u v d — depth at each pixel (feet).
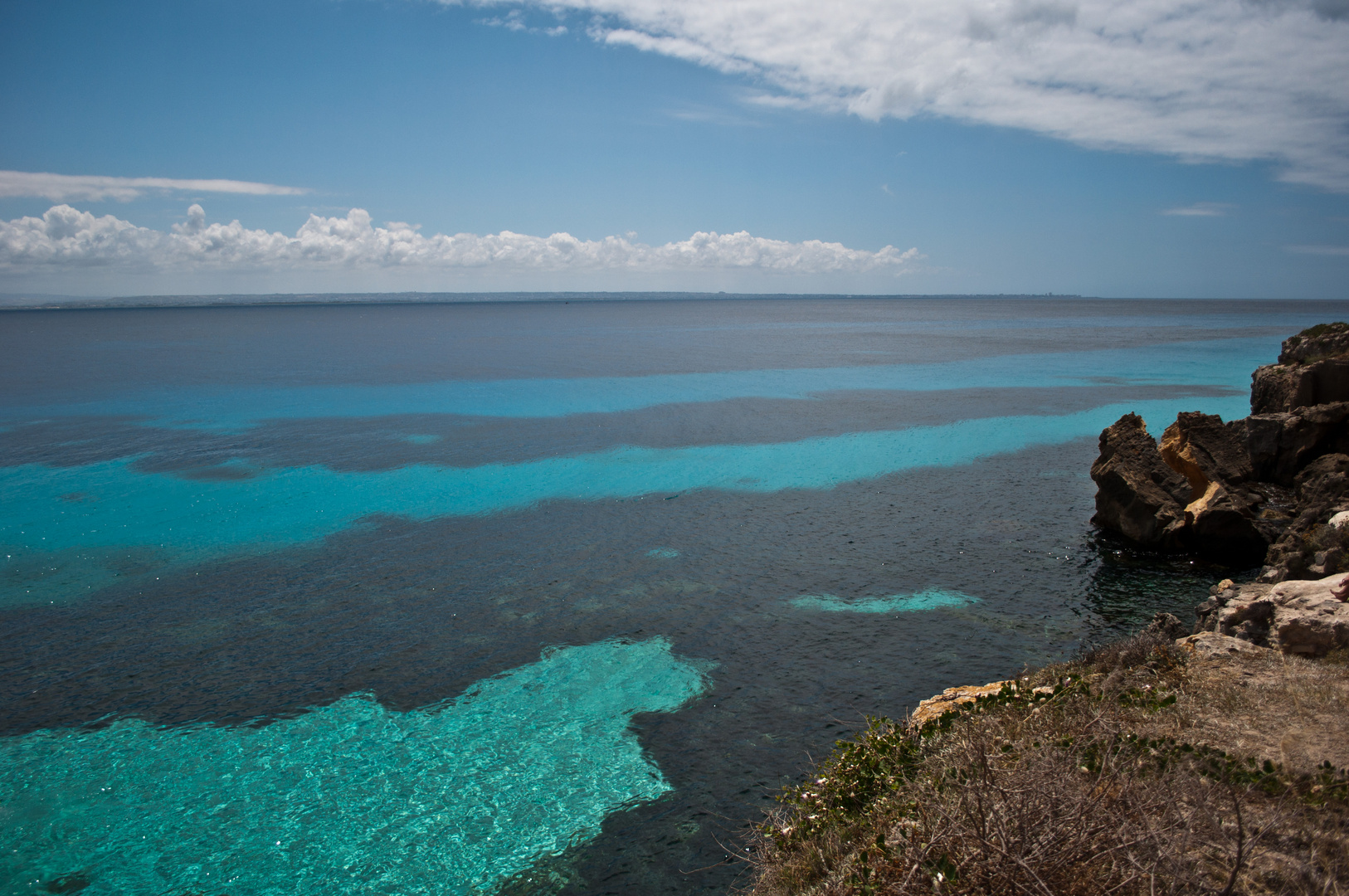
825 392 224.94
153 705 57.72
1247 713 27.27
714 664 63.10
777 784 47.62
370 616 73.05
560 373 280.51
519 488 119.24
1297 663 32.71
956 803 21.48
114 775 49.65
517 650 65.98
